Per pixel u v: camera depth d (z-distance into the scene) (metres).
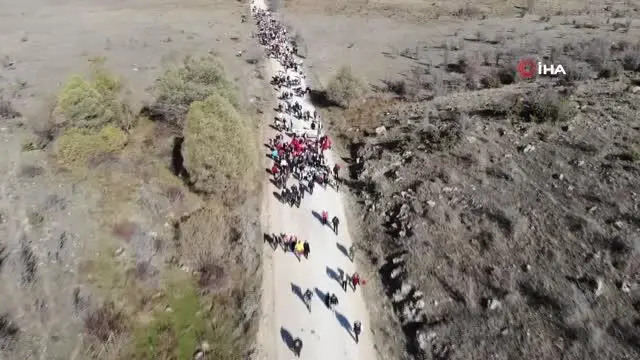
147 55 67.19
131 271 27.78
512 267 26.56
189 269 28.98
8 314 23.62
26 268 26.33
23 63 61.31
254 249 30.62
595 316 22.77
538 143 37.09
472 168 35.78
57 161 36.16
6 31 80.88
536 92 46.69
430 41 77.69
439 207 32.41
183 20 95.12
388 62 67.62
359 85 53.03
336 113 51.47
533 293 24.78
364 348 24.36
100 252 28.41
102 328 23.95
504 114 43.09
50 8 103.94
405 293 27.05
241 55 70.38
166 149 39.66
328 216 34.16
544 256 26.67
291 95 55.81
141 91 51.84
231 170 34.31
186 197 34.91
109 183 34.72
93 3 111.19
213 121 33.91
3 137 39.09
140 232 30.67
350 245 31.50
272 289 27.72
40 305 24.38
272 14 103.31
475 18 93.31
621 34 70.00
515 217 29.84
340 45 77.25
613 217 27.92
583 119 39.06
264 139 44.81
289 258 30.06
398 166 38.59
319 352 24.09
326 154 43.19
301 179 38.12
